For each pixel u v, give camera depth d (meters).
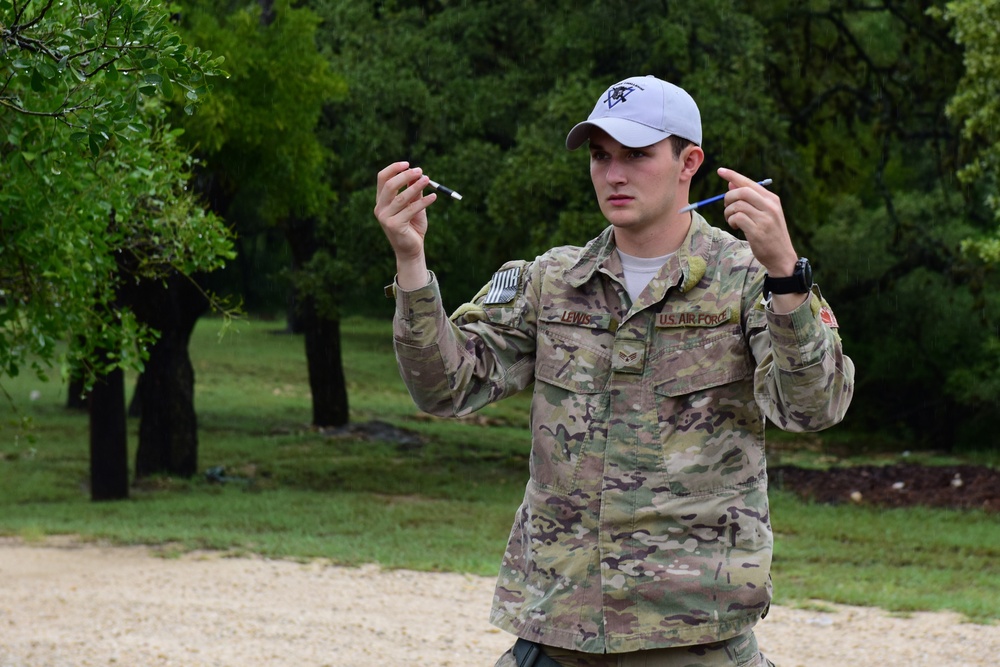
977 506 14.61
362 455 19.59
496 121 18.59
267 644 7.54
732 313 2.72
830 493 15.68
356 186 18.38
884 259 22.39
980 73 14.02
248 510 14.44
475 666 7.05
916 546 12.05
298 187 14.52
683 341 2.74
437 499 15.94
